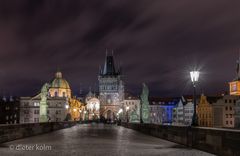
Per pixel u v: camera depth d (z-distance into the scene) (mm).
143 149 24953
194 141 26047
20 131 37281
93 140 34594
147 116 69250
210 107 157250
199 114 170000
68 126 88500
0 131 30062
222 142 20625
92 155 20875
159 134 39625
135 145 28453
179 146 27562
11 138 33625
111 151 23344
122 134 48875
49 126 57219
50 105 197875
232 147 19250
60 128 73562
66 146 26984
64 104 197875
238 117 81500
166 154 21812
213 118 153500
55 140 34312
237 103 83125
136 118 97812
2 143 29953
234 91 77250
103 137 40469
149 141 33562
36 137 40000
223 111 153000
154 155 21250
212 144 22234
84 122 162500
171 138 33281
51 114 197250
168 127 34906
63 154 21266
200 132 24656
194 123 27188
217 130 21453
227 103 153375
